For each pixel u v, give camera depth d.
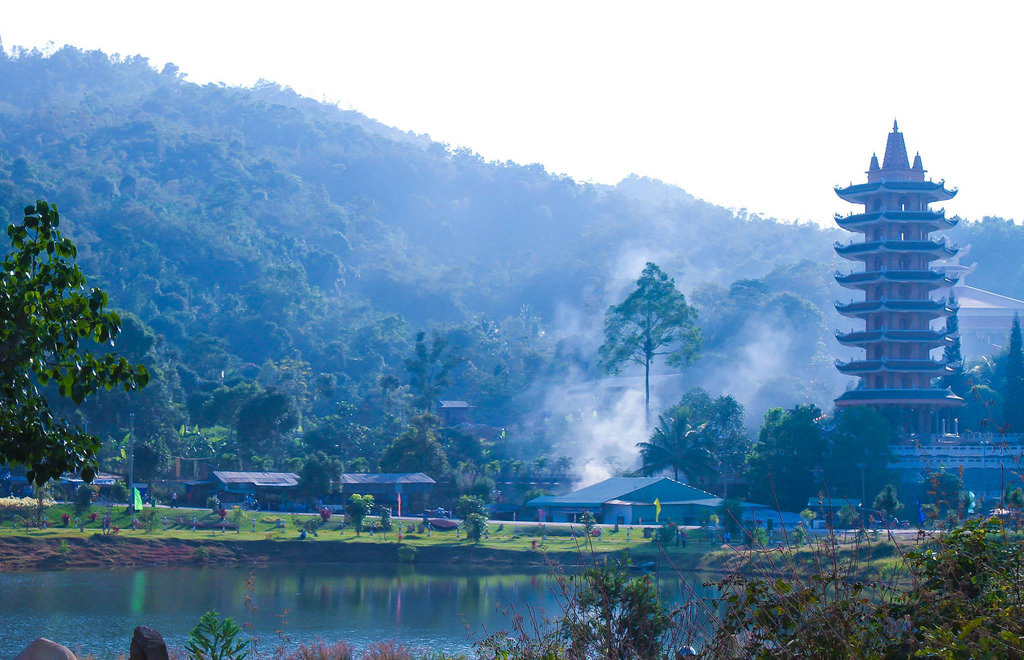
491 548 105.38
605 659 17.77
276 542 104.69
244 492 131.62
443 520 119.88
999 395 143.88
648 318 178.12
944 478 90.19
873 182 133.88
